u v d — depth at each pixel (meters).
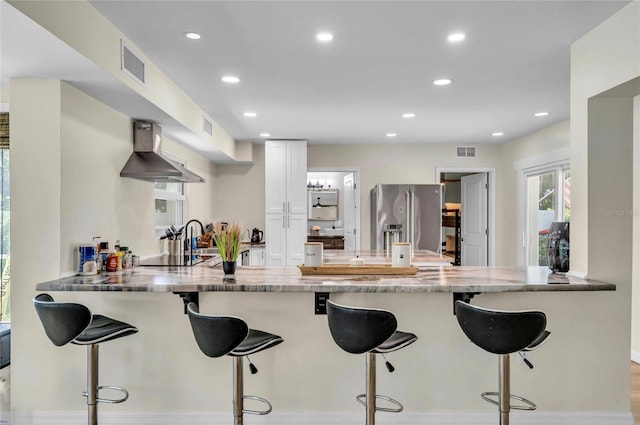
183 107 3.69
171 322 2.61
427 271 2.88
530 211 5.71
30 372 2.56
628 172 2.52
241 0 2.13
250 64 3.01
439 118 4.66
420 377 2.61
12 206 2.46
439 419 2.60
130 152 3.39
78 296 2.58
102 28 2.30
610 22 2.31
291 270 2.92
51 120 2.45
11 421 2.56
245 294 2.60
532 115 4.53
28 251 2.46
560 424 2.59
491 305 2.59
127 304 2.60
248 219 6.46
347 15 2.29
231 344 1.95
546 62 2.97
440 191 5.95
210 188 6.14
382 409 2.22
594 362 2.58
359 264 2.74
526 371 2.61
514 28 2.44
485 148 6.39
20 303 2.49
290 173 5.95
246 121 4.83
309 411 2.61
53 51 2.06
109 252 2.83
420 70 3.13
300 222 5.93
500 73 3.20
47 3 1.85
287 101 3.97
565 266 2.72
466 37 2.57
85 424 2.59
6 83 2.53
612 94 2.43
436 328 2.60
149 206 3.76
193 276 2.62
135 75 2.69
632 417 2.57
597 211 2.51
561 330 2.58
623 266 2.53
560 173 4.99
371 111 4.35
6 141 2.82
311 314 2.60
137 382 2.62
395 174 6.41
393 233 5.93
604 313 2.57
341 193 8.27
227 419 2.61
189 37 2.57
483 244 6.50
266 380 2.61
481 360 2.61
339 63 3.00
